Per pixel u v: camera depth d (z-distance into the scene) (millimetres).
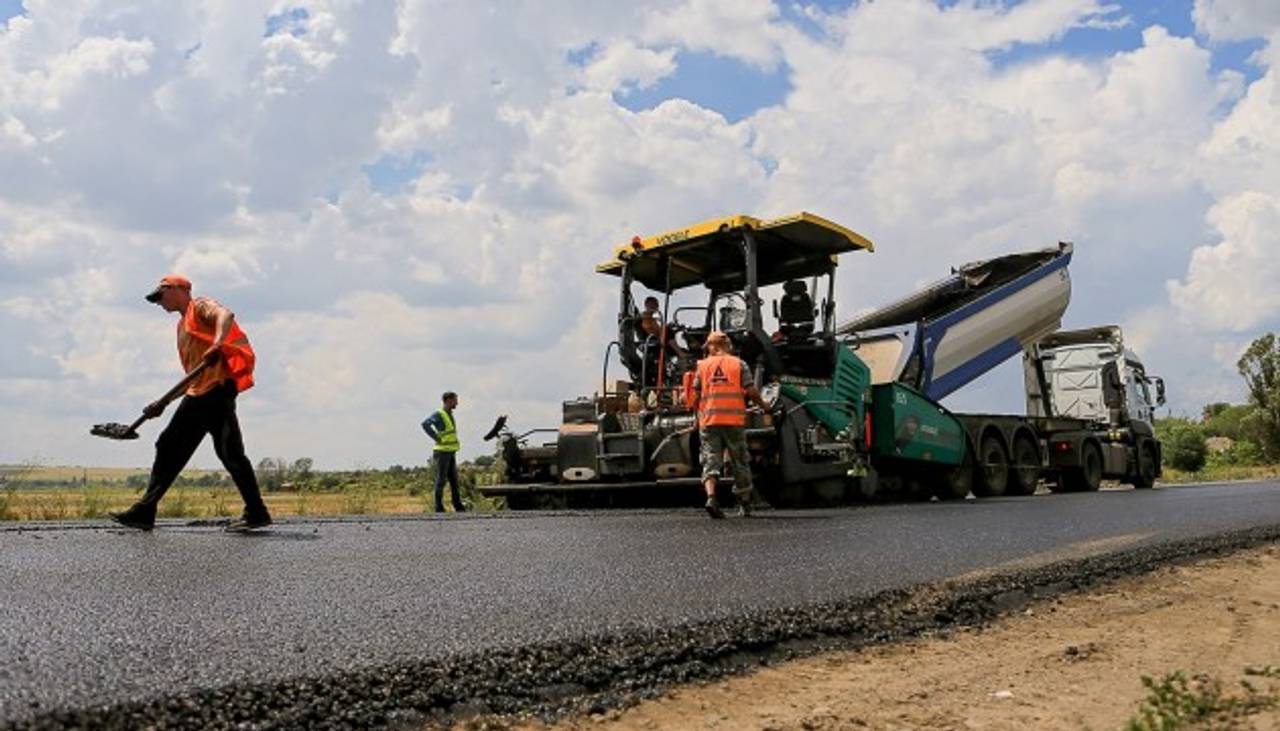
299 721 2730
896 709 3221
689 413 11492
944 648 4117
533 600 4379
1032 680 3621
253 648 3303
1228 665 3885
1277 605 5223
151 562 5285
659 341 12359
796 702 3275
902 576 5379
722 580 5090
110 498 12062
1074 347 19656
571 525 8219
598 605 4301
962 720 3119
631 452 11695
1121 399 19109
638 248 12359
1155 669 3809
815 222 11516
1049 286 16203
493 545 6480
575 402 12586
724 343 9414
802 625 4156
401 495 18469
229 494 13984
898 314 15227
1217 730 2957
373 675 3078
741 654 3814
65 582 4551
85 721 2553
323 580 4785
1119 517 9531
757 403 9406
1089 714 3205
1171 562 6633
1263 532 8266
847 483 12430
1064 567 5957
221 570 5031
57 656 3104
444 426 13789
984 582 5320
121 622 3650
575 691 3232
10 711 2557
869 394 12906
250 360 7309
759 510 10625
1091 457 17750
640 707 3133
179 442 7223
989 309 15273
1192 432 37781
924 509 10867
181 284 7238
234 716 2709
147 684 2842
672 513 10055
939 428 13805
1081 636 4402
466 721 2906
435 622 3836
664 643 3725
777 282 12688
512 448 12766
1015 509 10852
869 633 4289
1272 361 40812
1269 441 40531
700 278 12953
